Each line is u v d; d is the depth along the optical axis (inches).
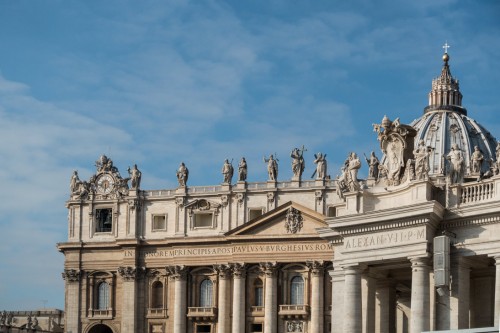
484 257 2962.6
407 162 3157.0
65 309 6988.2
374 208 3193.9
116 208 6968.5
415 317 2984.7
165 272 6811.0
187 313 6702.8
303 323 6466.5
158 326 6801.2
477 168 3789.4
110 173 7042.3
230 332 6609.3
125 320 6830.7
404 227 3043.8
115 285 6934.1
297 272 6525.6
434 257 2955.2
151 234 6889.8
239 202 6702.8
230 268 6628.9
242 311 6565.0
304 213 6481.3
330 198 6520.7
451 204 3043.8
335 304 3282.5
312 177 6688.0
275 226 6550.2
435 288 3006.9
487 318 3078.2
